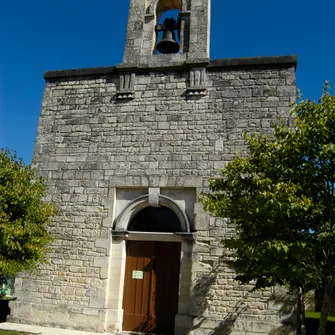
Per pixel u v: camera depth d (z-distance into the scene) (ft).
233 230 34.40
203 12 40.37
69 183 38.55
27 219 32.19
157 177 36.94
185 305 33.88
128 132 38.75
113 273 35.94
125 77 40.11
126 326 35.65
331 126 26.00
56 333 32.65
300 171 25.66
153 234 36.04
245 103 37.29
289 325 31.78
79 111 40.45
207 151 36.73
